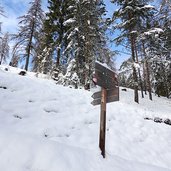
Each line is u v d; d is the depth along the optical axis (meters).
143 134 11.10
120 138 10.19
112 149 9.24
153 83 33.34
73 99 12.30
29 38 31.92
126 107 13.57
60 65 22.27
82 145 8.85
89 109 11.81
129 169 6.26
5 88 10.90
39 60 25.25
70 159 5.43
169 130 12.30
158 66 32.19
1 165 4.45
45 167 4.84
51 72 21.98
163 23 16.19
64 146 5.97
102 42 20.81
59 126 9.55
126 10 20.92
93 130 10.11
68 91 13.27
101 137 6.67
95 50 19.97
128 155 9.18
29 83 12.17
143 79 33.56
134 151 9.59
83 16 20.48
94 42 19.94
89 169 5.46
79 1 20.52
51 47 23.61
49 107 10.64
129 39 21.64
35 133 8.62
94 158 6.06
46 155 5.14
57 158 5.21
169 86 33.00
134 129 11.27
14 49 31.55
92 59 19.02
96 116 11.25
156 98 29.55
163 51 23.94
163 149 10.43
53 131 9.09
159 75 32.75
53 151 5.38
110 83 7.21
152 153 9.87
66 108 11.16
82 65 19.98
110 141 9.74
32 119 9.42
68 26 22.41
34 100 10.79
